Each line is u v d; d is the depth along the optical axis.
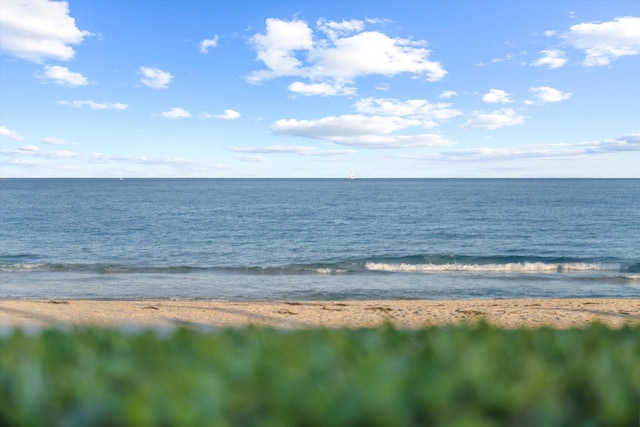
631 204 89.00
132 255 34.03
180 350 3.13
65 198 112.19
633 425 2.16
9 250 36.00
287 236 45.41
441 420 2.16
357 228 52.34
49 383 2.43
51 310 14.66
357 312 14.61
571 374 2.57
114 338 3.33
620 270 26.83
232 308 15.38
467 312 14.38
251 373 2.58
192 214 69.62
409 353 3.03
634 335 3.55
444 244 40.44
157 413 2.05
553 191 154.75
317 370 2.64
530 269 27.33
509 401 2.23
